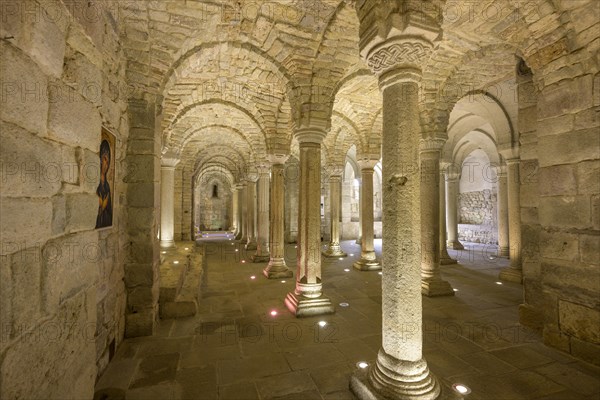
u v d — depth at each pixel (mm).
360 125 8625
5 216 1271
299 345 3893
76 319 1861
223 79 6152
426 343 3947
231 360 3510
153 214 4293
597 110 3326
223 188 23516
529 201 4605
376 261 8812
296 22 4121
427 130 6086
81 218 1931
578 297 3539
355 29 4215
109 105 3412
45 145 1559
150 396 2848
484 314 5020
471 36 4523
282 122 7785
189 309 4938
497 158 10938
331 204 11242
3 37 1257
